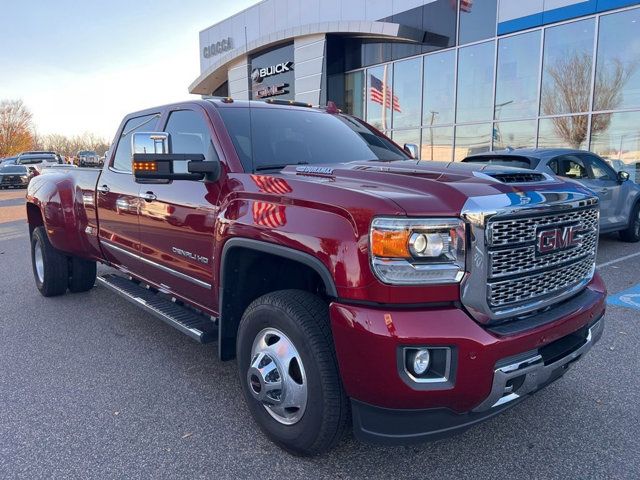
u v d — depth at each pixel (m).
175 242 3.71
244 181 3.09
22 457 2.89
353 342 2.32
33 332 4.95
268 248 2.75
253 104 3.97
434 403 2.28
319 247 2.46
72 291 6.27
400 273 2.26
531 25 13.98
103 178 4.84
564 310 2.71
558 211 2.63
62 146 87.88
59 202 5.42
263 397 2.81
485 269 2.32
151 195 3.94
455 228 2.30
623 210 8.80
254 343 2.97
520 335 2.37
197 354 4.38
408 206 2.30
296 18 22.08
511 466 2.75
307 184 2.70
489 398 2.33
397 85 18.55
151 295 4.46
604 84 12.86
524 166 7.70
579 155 8.27
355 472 2.72
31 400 3.57
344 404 2.57
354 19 19.56
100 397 3.61
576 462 2.78
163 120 4.16
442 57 16.67
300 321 2.62
